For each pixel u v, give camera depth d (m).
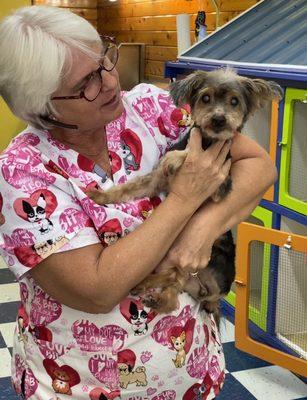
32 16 0.68
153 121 0.84
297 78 1.31
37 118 0.73
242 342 1.49
